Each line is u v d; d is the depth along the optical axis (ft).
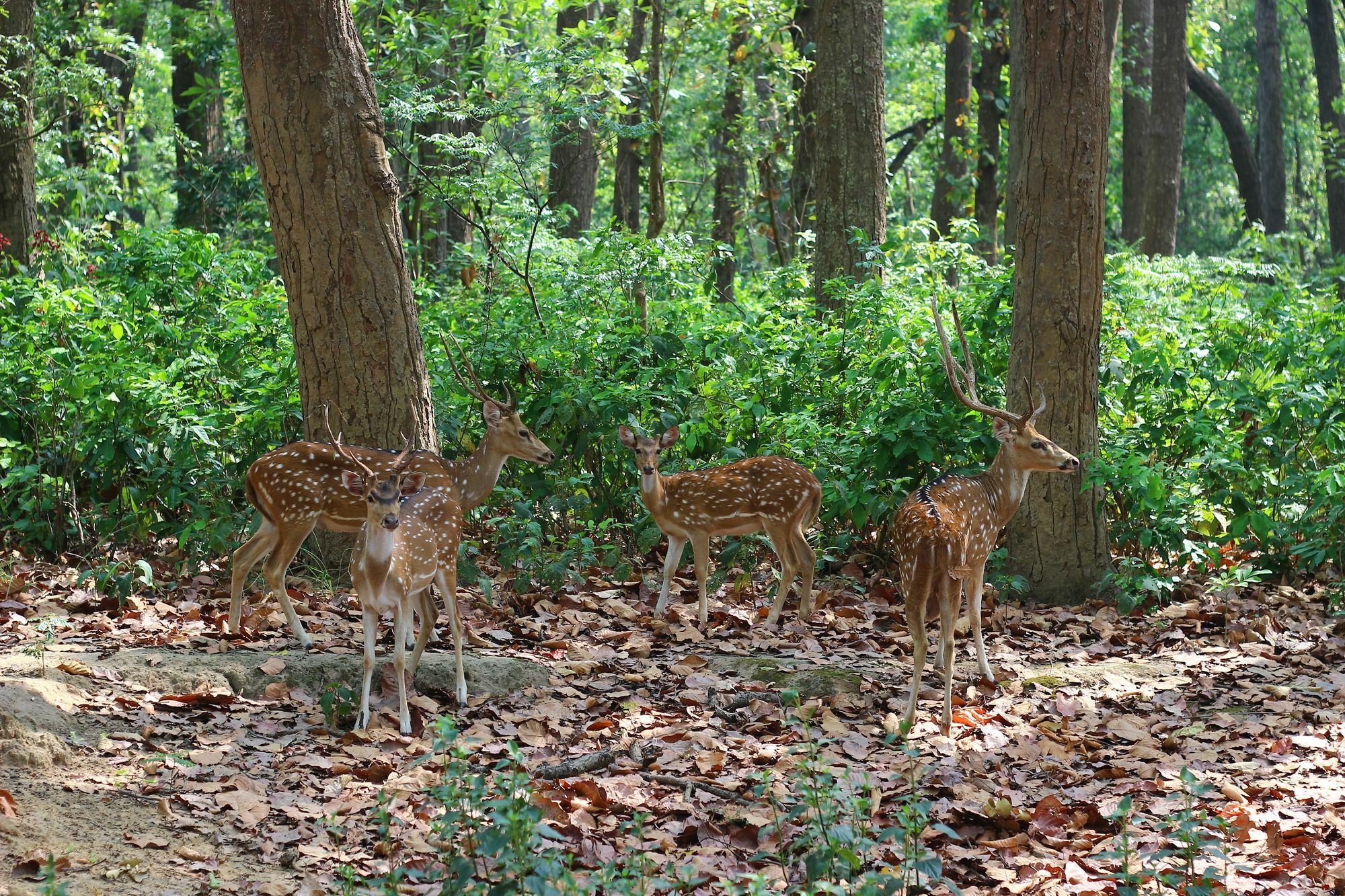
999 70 75.56
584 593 30.17
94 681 20.98
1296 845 17.70
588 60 46.09
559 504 32.09
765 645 26.73
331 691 21.35
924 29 106.73
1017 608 30.73
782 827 17.52
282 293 35.68
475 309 38.27
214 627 25.34
